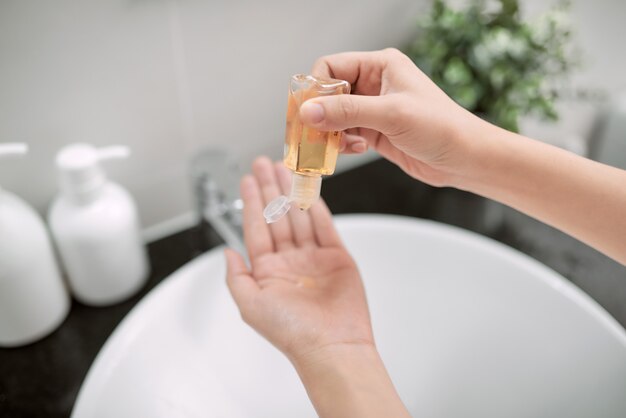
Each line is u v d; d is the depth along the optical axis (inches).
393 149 17.2
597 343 16.9
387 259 20.8
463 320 19.7
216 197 20.8
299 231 18.7
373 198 25.3
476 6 24.2
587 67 31.6
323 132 12.7
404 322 20.5
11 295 16.7
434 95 13.9
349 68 15.3
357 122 12.7
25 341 18.1
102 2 16.7
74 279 18.8
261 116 22.9
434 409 19.2
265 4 20.1
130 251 19.0
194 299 18.2
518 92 23.8
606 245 14.9
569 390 17.1
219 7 19.1
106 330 18.8
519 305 18.7
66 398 16.8
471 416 18.6
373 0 23.1
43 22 16.1
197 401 16.8
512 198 15.5
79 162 16.9
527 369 18.1
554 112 24.9
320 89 12.8
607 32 31.2
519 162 14.4
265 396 18.3
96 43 17.3
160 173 21.4
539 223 24.1
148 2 17.5
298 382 18.9
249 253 18.2
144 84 19.0
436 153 14.5
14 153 15.8
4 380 17.1
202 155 20.8
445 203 25.1
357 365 14.1
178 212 23.0
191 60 19.5
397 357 20.1
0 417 16.2
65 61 17.0
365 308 16.1
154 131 20.2
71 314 19.3
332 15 22.2
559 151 14.6
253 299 15.8
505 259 19.2
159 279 20.7
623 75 34.3
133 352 16.0
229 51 20.3
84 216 17.5
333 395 13.5
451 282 20.1
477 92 23.9
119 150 17.9
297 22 21.4
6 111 16.8
